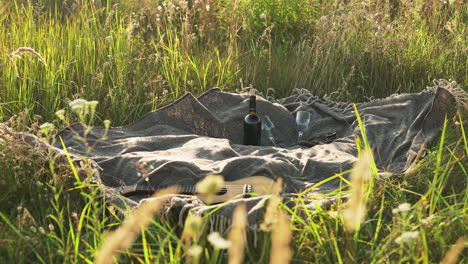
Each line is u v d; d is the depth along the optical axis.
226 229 2.75
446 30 6.54
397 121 4.32
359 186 2.22
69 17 6.54
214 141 3.89
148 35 6.25
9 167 3.34
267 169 3.41
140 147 3.85
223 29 6.38
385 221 2.98
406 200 3.17
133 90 5.05
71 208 3.05
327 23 5.83
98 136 3.99
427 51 5.82
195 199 2.92
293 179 3.53
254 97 4.22
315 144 4.20
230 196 3.10
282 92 5.40
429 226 2.61
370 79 5.49
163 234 2.73
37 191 3.20
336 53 5.60
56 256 2.58
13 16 6.11
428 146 3.91
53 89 4.73
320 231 2.69
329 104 4.85
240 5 6.28
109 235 2.66
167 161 3.41
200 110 4.34
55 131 4.07
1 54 5.02
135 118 4.76
